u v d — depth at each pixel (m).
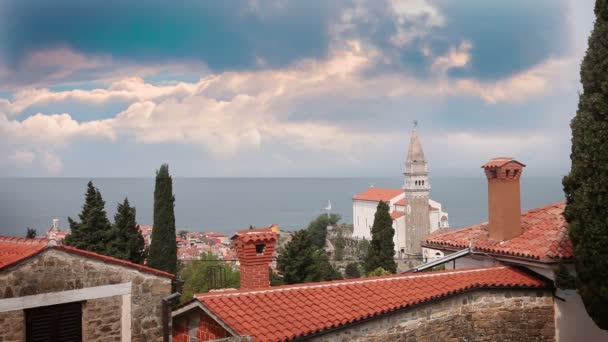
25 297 14.16
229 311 13.84
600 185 14.34
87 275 15.18
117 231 44.12
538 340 17.31
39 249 14.43
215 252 97.62
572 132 15.67
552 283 17.45
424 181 131.62
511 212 19.88
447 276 17.34
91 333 15.16
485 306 16.97
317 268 48.06
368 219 153.38
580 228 14.98
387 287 16.17
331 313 14.39
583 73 15.54
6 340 13.90
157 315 16.23
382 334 15.05
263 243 18.12
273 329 13.37
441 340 16.12
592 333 17.38
